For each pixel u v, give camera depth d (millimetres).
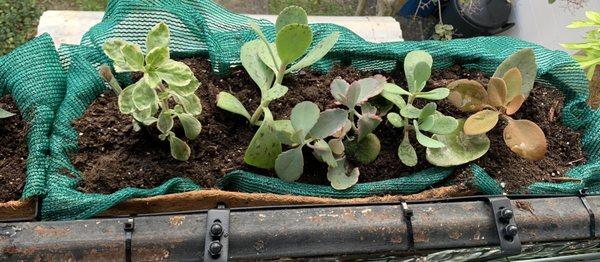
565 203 491
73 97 504
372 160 527
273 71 539
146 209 469
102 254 416
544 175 545
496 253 491
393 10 927
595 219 485
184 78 437
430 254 491
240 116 540
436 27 1013
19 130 493
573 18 931
